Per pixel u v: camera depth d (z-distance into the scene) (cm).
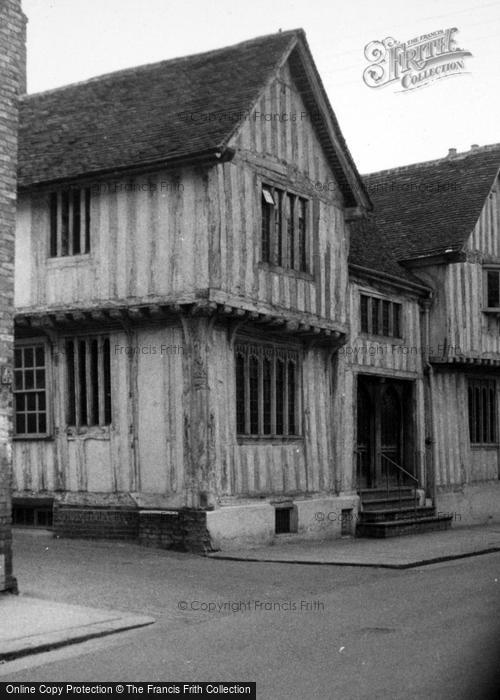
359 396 2189
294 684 732
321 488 1923
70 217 1722
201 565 1466
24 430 1795
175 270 1606
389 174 2816
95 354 1728
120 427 1684
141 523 1641
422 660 800
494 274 2517
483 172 2566
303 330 1822
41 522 1783
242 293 1653
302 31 1805
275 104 1784
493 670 763
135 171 1622
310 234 1870
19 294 1755
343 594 1190
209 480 1602
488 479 2583
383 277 2169
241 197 1669
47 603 1094
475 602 1102
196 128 1636
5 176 1146
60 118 1898
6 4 1160
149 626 1008
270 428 1795
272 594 1208
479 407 2578
